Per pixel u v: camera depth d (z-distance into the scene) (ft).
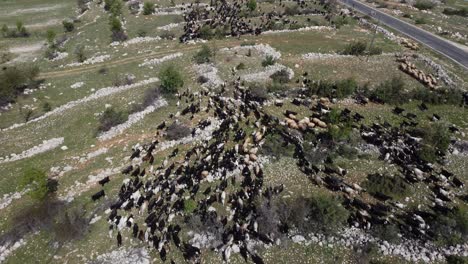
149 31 233.76
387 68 191.83
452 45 224.94
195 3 279.90
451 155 134.10
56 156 135.03
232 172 122.21
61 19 278.05
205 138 138.41
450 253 99.76
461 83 178.81
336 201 111.14
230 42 215.92
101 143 140.56
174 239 101.45
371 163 129.08
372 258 98.73
